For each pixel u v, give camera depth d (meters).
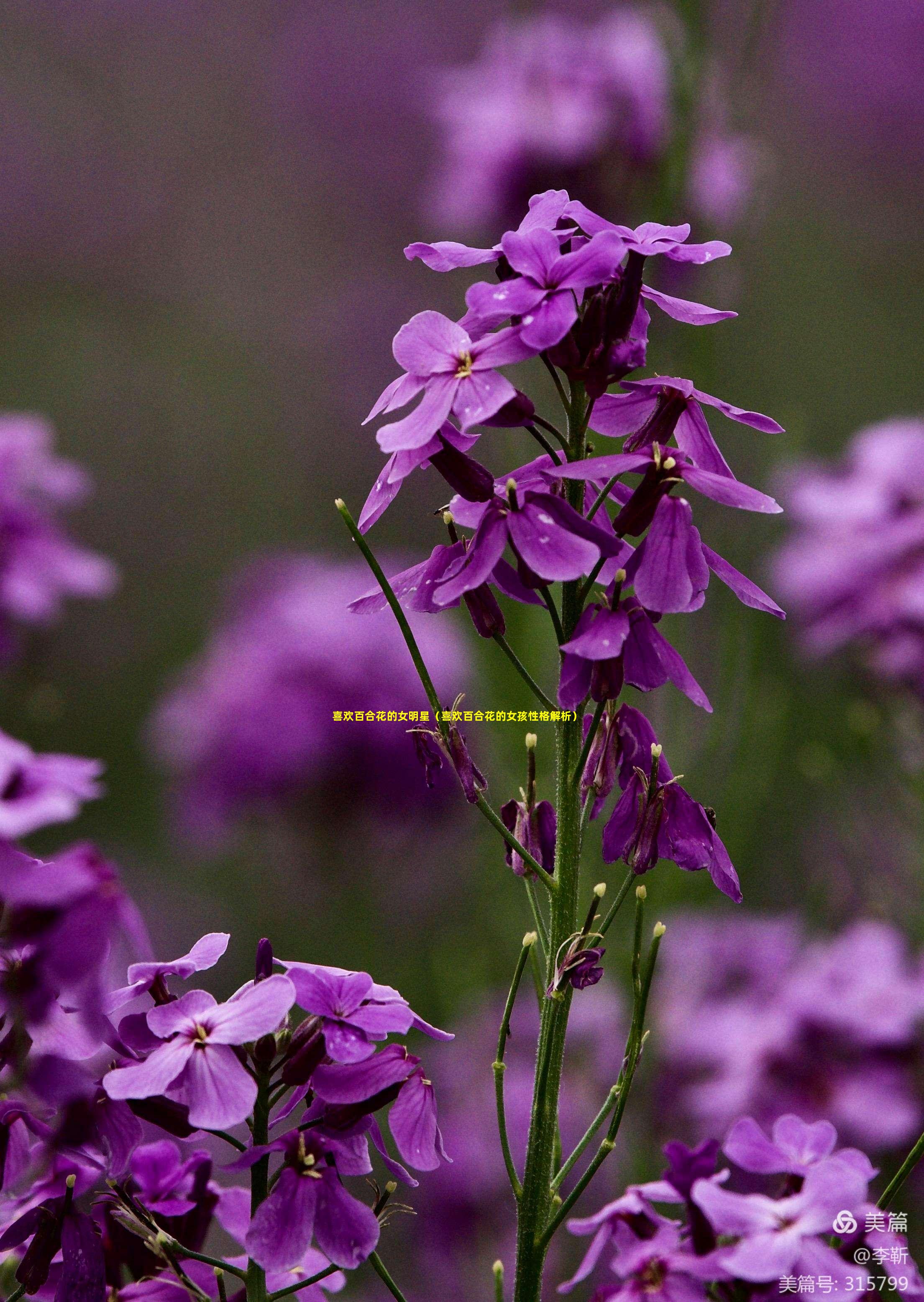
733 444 1.85
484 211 1.44
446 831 1.48
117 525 2.63
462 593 0.81
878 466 1.23
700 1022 1.10
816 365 2.92
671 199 1.19
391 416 2.59
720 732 1.18
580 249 0.82
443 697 1.46
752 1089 1.01
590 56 1.42
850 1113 0.98
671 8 1.26
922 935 1.18
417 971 1.54
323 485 2.90
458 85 1.53
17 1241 0.82
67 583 1.19
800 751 1.51
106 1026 0.81
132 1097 0.80
